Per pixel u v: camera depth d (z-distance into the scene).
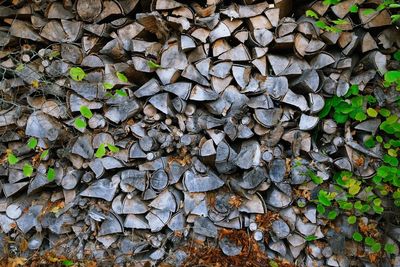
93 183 1.96
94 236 2.03
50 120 1.92
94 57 1.89
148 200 1.95
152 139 1.86
